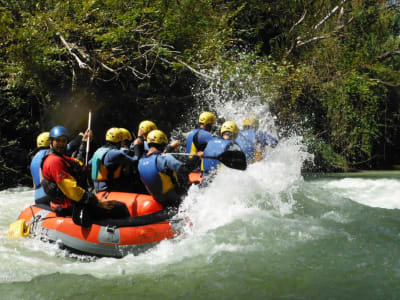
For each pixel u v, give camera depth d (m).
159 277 4.13
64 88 13.81
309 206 6.45
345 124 18.36
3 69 11.76
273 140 7.79
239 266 4.34
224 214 5.86
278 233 5.33
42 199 5.57
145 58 13.04
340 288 3.82
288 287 3.85
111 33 11.49
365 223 5.80
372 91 18.81
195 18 13.35
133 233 4.93
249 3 16.78
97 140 14.76
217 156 6.16
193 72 13.52
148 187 5.30
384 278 4.03
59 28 11.03
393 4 19.61
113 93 15.02
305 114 17.69
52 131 4.83
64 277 4.08
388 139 21.34
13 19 11.66
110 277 4.16
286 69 14.62
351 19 18.38
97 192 5.80
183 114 16.19
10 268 4.35
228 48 15.97
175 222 5.28
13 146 12.98
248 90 12.73
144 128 6.00
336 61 17.48
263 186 6.77
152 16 12.66
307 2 17.47
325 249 4.82
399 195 9.72
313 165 18.09
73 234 4.91
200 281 4.00
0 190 12.00
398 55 21.28
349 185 11.07
